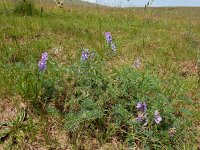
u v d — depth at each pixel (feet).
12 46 2.68
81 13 5.55
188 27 5.41
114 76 2.11
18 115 1.83
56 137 1.77
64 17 4.84
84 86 1.94
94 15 5.44
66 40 3.21
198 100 2.39
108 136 1.79
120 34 3.97
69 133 1.78
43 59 1.89
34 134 1.72
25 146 1.68
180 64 3.05
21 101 1.94
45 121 1.83
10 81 2.05
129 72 2.05
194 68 2.99
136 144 1.79
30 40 2.94
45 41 2.95
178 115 2.12
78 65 2.02
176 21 6.55
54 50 2.77
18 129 1.74
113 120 1.86
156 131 1.80
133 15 5.67
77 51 2.71
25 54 2.50
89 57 2.04
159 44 3.63
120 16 5.62
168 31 4.83
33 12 4.46
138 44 3.47
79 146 1.74
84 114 1.74
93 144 1.77
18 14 4.27
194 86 2.56
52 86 1.95
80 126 1.79
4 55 2.44
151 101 1.93
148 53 3.21
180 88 2.21
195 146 1.85
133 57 2.96
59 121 1.85
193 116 2.12
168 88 2.23
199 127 2.08
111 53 2.42
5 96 1.97
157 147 1.77
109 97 1.91
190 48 3.66
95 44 3.11
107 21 4.93
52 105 1.93
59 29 3.65
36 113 1.89
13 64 2.28
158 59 3.00
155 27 5.15
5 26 3.37
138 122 1.78
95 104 1.82
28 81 1.95
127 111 1.82
